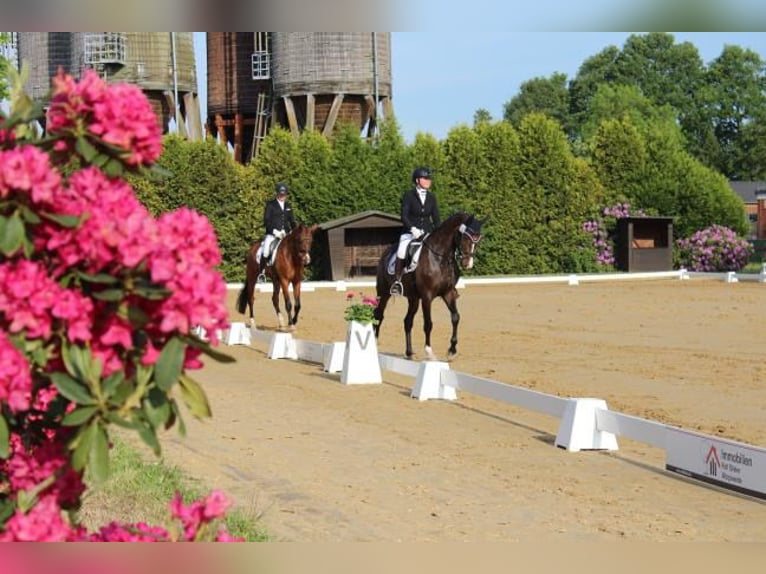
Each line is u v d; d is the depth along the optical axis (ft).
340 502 32.81
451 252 66.85
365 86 227.81
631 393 55.88
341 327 99.30
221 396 57.26
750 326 92.38
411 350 70.49
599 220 191.42
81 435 12.50
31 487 13.87
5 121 13.82
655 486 35.27
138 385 12.71
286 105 228.63
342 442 43.55
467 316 107.14
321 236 175.22
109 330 12.59
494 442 43.52
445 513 31.42
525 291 144.46
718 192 202.08
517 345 80.79
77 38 215.72
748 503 32.81
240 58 247.50
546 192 188.44
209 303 12.56
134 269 12.71
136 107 13.89
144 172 14.51
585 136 359.25
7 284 12.34
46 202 12.62
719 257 196.95
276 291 92.73
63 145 13.94
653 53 406.62
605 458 40.29
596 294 136.67
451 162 184.96
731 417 48.03
